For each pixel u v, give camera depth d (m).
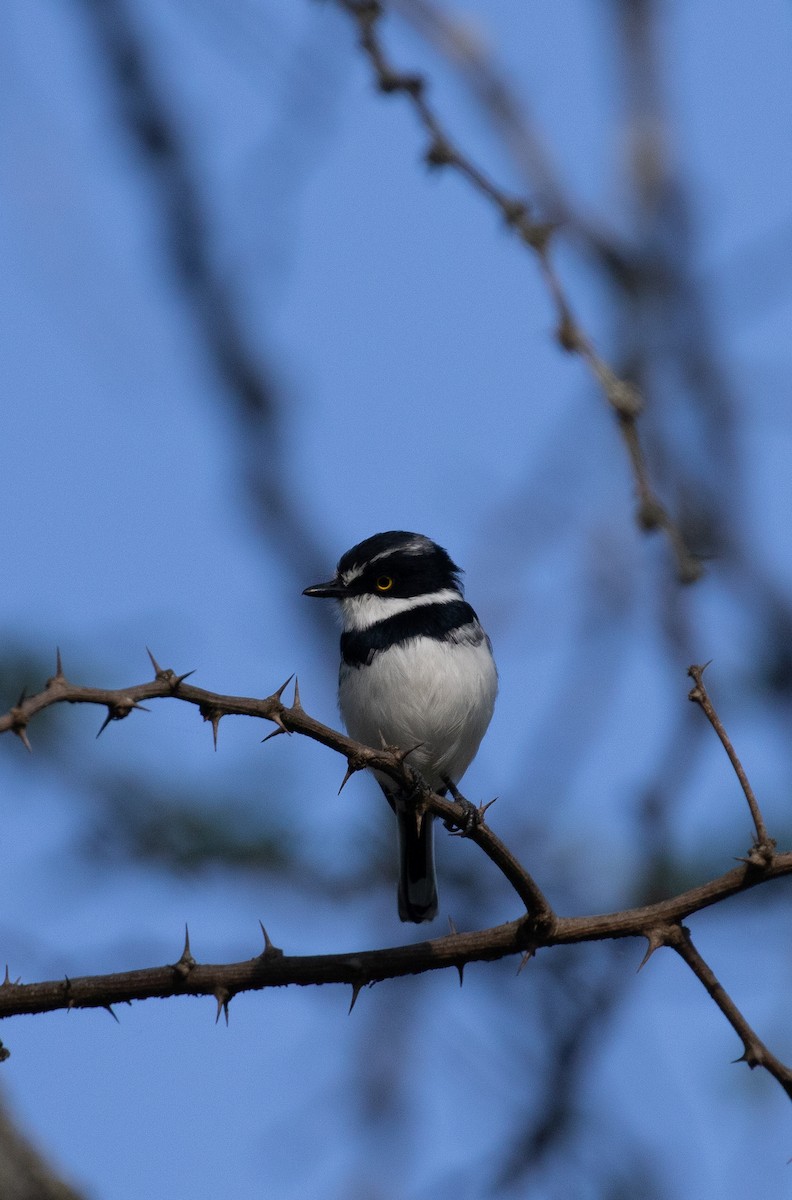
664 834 11.57
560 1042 10.72
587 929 7.40
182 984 7.48
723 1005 7.04
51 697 6.24
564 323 8.74
